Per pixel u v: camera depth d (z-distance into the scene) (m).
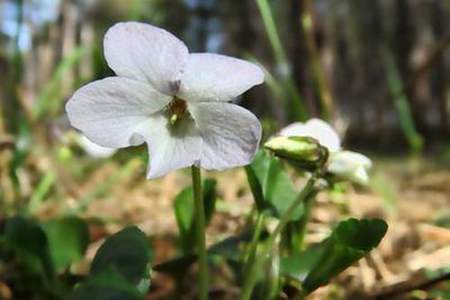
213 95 0.07
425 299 0.10
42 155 0.22
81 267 0.13
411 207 0.23
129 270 0.07
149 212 0.19
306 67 0.35
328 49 0.64
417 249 0.15
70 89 0.27
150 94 0.07
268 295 0.09
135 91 0.07
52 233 0.10
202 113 0.07
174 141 0.07
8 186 0.19
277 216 0.09
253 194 0.09
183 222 0.10
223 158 0.07
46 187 0.18
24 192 0.19
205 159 0.07
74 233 0.10
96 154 0.20
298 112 0.19
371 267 0.12
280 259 0.09
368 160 0.09
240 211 0.16
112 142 0.07
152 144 0.07
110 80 0.07
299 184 0.15
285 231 0.10
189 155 0.07
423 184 0.30
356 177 0.09
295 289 0.09
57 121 0.23
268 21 0.19
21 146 0.18
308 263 0.09
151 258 0.07
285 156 0.08
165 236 0.15
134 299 0.07
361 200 0.20
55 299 0.09
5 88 0.23
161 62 0.07
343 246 0.08
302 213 0.09
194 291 0.11
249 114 0.07
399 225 0.17
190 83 0.07
